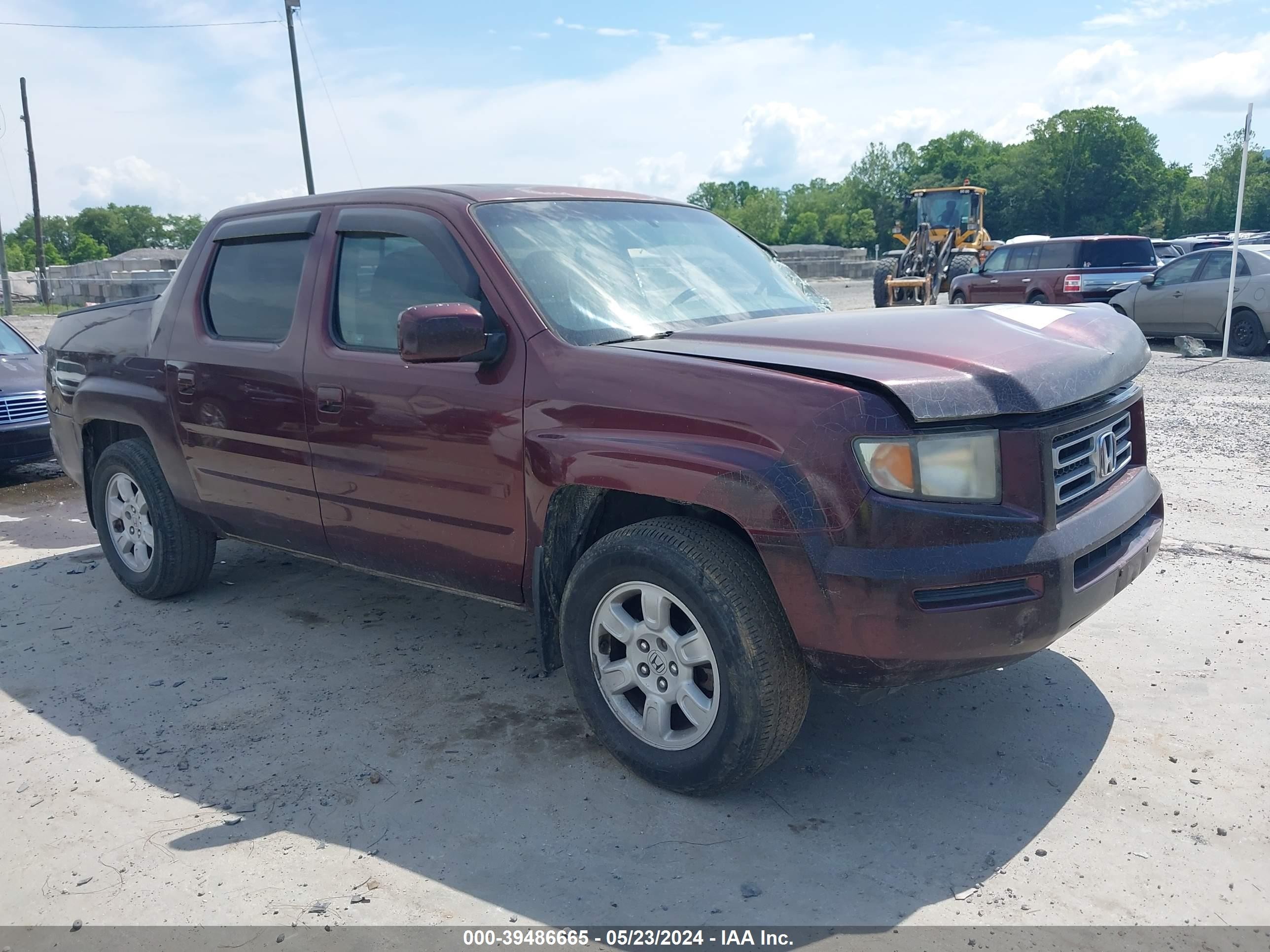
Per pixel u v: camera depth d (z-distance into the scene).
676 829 3.02
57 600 5.25
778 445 2.81
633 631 3.21
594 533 3.57
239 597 5.22
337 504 4.02
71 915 2.70
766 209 122.12
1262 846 2.84
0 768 3.51
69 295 33.00
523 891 2.74
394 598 5.16
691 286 3.94
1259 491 6.52
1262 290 13.80
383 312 3.85
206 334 4.53
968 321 3.41
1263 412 9.37
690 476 2.92
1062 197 95.31
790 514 2.77
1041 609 2.81
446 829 3.04
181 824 3.12
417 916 2.65
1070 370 3.05
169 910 2.70
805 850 2.89
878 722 3.66
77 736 3.73
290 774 3.40
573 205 4.07
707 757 3.04
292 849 2.97
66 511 7.30
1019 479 2.83
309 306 4.09
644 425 3.06
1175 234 96.81
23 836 3.09
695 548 2.99
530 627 4.71
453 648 4.48
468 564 3.66
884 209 124.06
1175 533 5.70
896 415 2.74
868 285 41.25
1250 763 3.27
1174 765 3.28
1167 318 15.29
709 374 2.99
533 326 3.39
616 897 2.70
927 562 2.72
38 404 8.14
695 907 2.65
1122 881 2.71
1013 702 3.76
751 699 2.92
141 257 46.78
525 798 3.21
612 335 3.46
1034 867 2.78
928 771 3.31
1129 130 92.88
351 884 2.79
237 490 4.47
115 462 5.07
